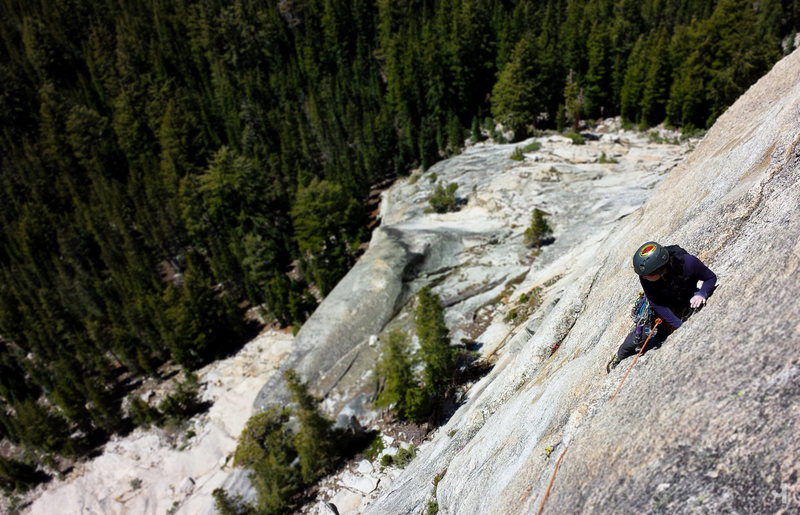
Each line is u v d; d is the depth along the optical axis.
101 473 50.34
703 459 4.63
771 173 7.68
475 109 96.12
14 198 102.50
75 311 77.25
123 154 107.88
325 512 31.66
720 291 6.35
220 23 126.19
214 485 43.75
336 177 79.19
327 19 120.88
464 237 45.38
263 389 42.81
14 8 142.50
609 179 48.00
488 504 9.20
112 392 61.84
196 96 111.81
